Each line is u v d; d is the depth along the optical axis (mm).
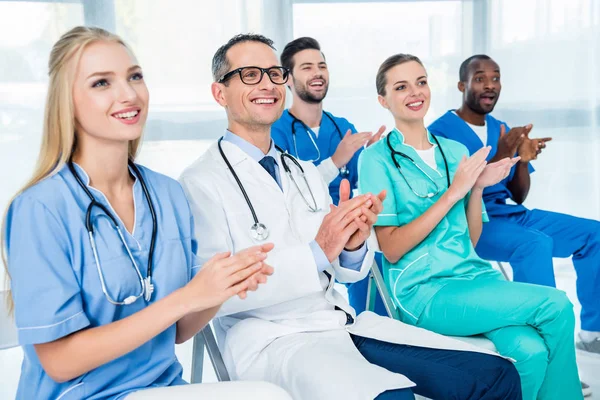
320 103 2643
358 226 1415
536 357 1625
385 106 2043
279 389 1033
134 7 2898
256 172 1556
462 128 2762
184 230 1263
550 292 1666
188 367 2527
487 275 1862
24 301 1024
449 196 1759
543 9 3477
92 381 1085
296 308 1486
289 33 3125
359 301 2479
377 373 1237
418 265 1830
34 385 1103
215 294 1009
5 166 2809
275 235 1502
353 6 3240
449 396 1381
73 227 1091
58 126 1106
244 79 1545
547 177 3607
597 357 2475
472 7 3391
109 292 1102
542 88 3543
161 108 2982
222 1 3000
